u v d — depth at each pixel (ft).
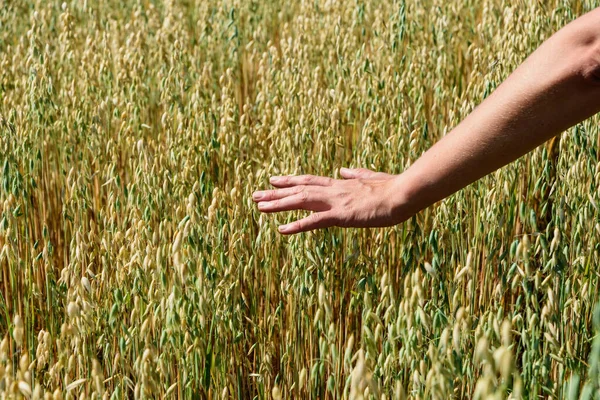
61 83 13.21
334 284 8.57
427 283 7.47
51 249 8.61
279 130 9.98
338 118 10.47
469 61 15.19
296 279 7.52
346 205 5.83
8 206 8.14
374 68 12.59
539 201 10.54
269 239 8.03
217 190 7.20
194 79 13.48
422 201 5.57
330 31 14.84
